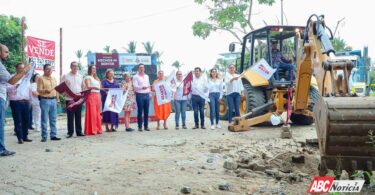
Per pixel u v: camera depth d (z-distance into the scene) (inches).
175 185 179.6
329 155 146.6
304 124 435.8
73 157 251.3
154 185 180.1
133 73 617.3
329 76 187.5
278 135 344.2
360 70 729.6
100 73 605.3
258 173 200.2
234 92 413.7
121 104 392.8
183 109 417.7
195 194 165.9
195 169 211.2
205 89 409.1
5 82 258.8
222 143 299.7
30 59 477.4
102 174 202.5
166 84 409.4
